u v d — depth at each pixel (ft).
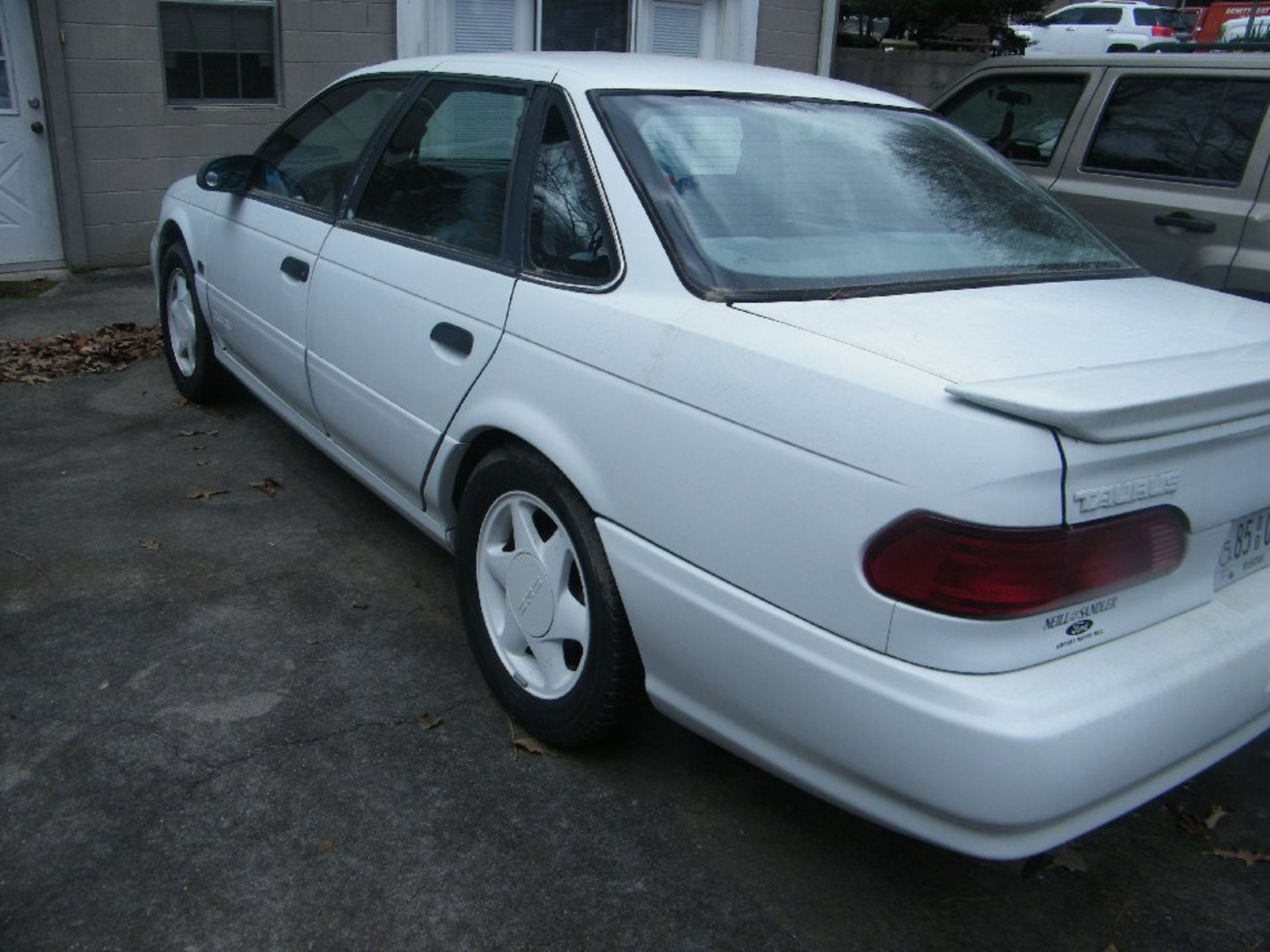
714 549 7.48
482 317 9.68
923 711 6.40
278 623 11.44
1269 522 7.77
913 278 8.79
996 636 6.33
